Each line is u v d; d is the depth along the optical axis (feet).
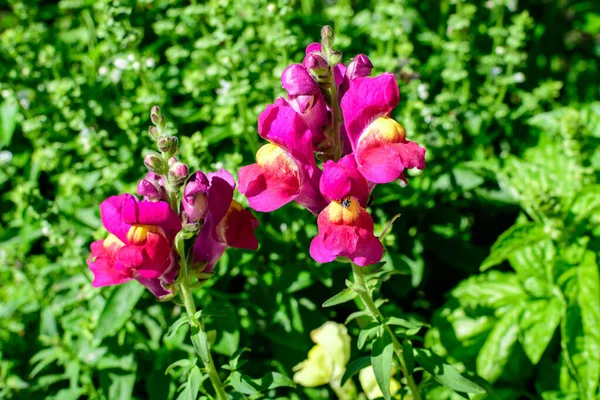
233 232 1.36
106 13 1.84
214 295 1.76
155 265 1.27
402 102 1.97
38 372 1.86
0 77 2.06
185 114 1.94
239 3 1.97
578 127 1.79
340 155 1.29
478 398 1.68
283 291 1.75
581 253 1.70
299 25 2.19
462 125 2.01
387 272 1.36
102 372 1.69
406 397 1.63
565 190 1.82
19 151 2.24
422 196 1.86
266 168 1.28
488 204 1.94
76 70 2.24
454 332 1.73
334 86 1.25
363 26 2.19
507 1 2.03
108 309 1.63
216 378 1.41
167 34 2.04
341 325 1.64
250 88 1.82
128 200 1.26
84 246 1.81
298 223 1.80
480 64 2.19
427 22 2.38
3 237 2.01
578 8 2.74
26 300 1.92
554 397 1.67
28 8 2.18
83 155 1.98
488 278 1.79
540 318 1.66
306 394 1.76
